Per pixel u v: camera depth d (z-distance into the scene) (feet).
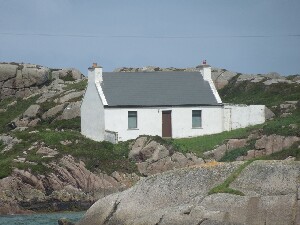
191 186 125.59
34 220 163.32
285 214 111.04
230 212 114.52
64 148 204.23
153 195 126.52
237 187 120.67
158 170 204.64
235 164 127.34
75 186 191.31
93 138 232.53
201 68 248.73
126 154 210.18
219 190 120.47
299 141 204.85
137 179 199.00
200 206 117.50
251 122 241.14
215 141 223.10
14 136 217.56
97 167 198.59
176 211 118.11
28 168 186.19
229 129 240.32
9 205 176.65
